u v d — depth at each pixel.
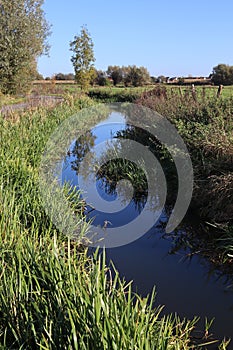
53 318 2.63
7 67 21.98
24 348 2.57
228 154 6.12
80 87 31.31
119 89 32.75
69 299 2.62
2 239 3.71
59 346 2.43
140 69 42.72
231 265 4.59
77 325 2.46
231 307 3.73
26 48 22.66
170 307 3.71
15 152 6.88
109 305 2.59
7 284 2.93
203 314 3.61
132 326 2.47
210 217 5.78
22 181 5.70
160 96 13.66
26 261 3.09
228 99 9.04
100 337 2.31
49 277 2.90
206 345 3.17
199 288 4.09
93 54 29.38
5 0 21.41
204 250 5.02
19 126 9.55
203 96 10.10
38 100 18.95
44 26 24.41
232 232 5.01
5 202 4.39
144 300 2.92
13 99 21.66
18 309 2.76
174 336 3.01
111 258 4.80
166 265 4.63
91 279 2.90
